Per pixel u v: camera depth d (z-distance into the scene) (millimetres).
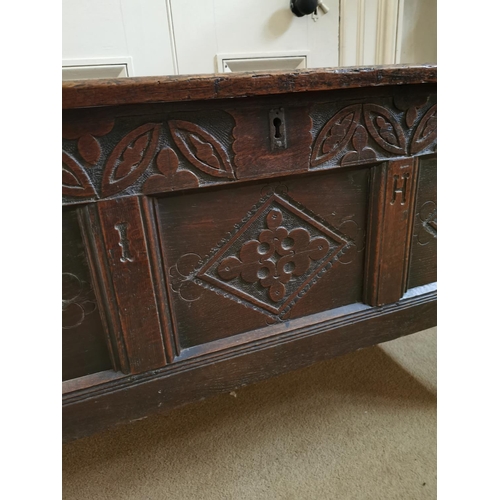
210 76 449
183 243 552
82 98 415
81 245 503
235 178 535
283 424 763
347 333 701
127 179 484
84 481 658
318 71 492
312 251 647
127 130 466
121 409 574
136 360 561
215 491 628
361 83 519
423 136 637
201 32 992
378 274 688
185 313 586
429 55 1147
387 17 1070
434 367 913
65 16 882
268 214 593
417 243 724
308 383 879
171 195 524
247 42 1038
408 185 656
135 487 643
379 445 702
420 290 755
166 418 794
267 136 533
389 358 955
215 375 616
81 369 556
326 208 631
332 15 1096
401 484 625
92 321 540
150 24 948
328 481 635
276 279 634
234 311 620
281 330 651
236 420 780
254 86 466
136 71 967
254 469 665
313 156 570
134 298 533
